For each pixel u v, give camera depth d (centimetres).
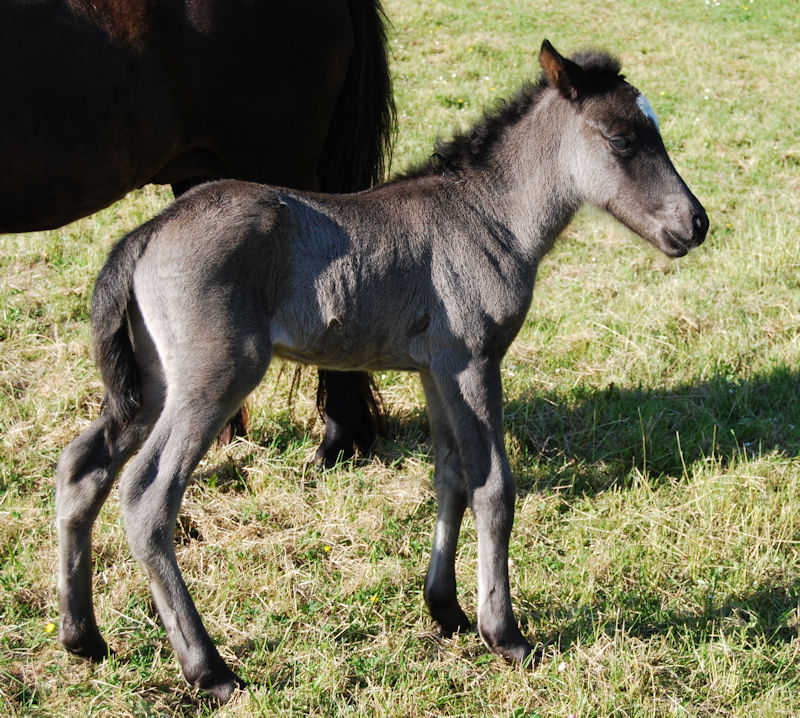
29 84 393
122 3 420
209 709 343
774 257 721
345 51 506
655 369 595
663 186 395
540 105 396
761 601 415
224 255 329
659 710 350
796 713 348
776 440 534
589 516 466
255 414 539
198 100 461
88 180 422
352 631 390
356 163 524
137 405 333
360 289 356
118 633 381
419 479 497
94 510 347
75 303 639
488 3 1521
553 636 392
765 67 1274
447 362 368
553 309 664
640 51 1320
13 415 525
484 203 385
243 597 408
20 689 350
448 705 350
